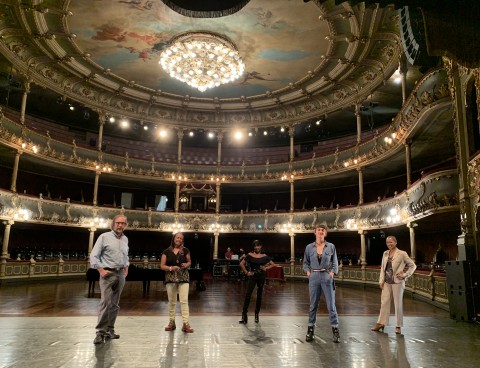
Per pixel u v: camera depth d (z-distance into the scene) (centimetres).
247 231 2683
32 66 2111
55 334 652
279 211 2672
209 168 2859
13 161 2331
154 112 2794
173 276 707
